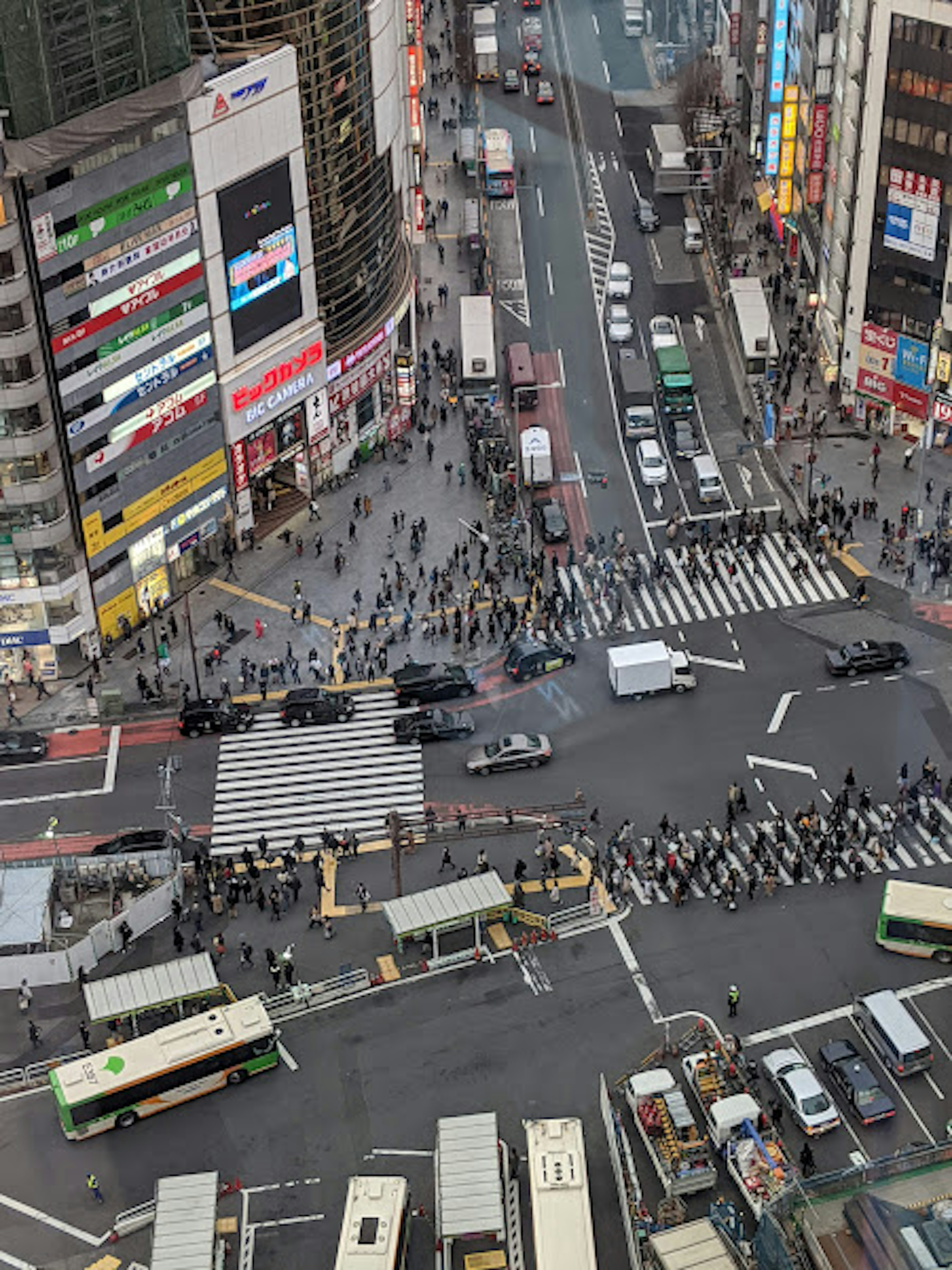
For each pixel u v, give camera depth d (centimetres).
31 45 11388
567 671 13412
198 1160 10112
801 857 11638
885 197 14562
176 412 13500
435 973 11150
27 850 12188
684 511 14925
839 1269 6944
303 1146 10156
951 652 13375
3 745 12862
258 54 13288
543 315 17388
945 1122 10138
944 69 13675
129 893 11744
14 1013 11094
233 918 11600
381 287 15300
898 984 10931
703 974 11050
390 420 15762
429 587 14188
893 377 15262
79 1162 10138
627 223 18662
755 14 18525
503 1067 10538
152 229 12762
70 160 12006
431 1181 9931
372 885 11775
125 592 13675
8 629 13212
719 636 13650
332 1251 9600
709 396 16300
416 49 16738
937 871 11669
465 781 12531
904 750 12575
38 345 12238
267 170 13512
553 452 15650
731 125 19825
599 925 11400
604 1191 9819
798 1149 10031
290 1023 10869
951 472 14988
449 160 19788
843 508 14575
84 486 12950
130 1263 9638
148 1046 10300
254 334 13988
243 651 13688
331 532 14825
